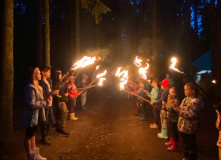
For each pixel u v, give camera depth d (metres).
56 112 6.42
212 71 13.73
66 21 15.90
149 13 22.66
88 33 23.47
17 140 5.68
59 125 6.42
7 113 5.31
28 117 4.21
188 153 4.43
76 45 14.46
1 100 5.23
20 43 15.27
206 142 5.86
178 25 21.08
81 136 6.83
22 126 4.22
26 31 15.30
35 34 11.09
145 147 5.72
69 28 15.21
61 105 6.39
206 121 7.96
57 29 17.41
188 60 17.94
